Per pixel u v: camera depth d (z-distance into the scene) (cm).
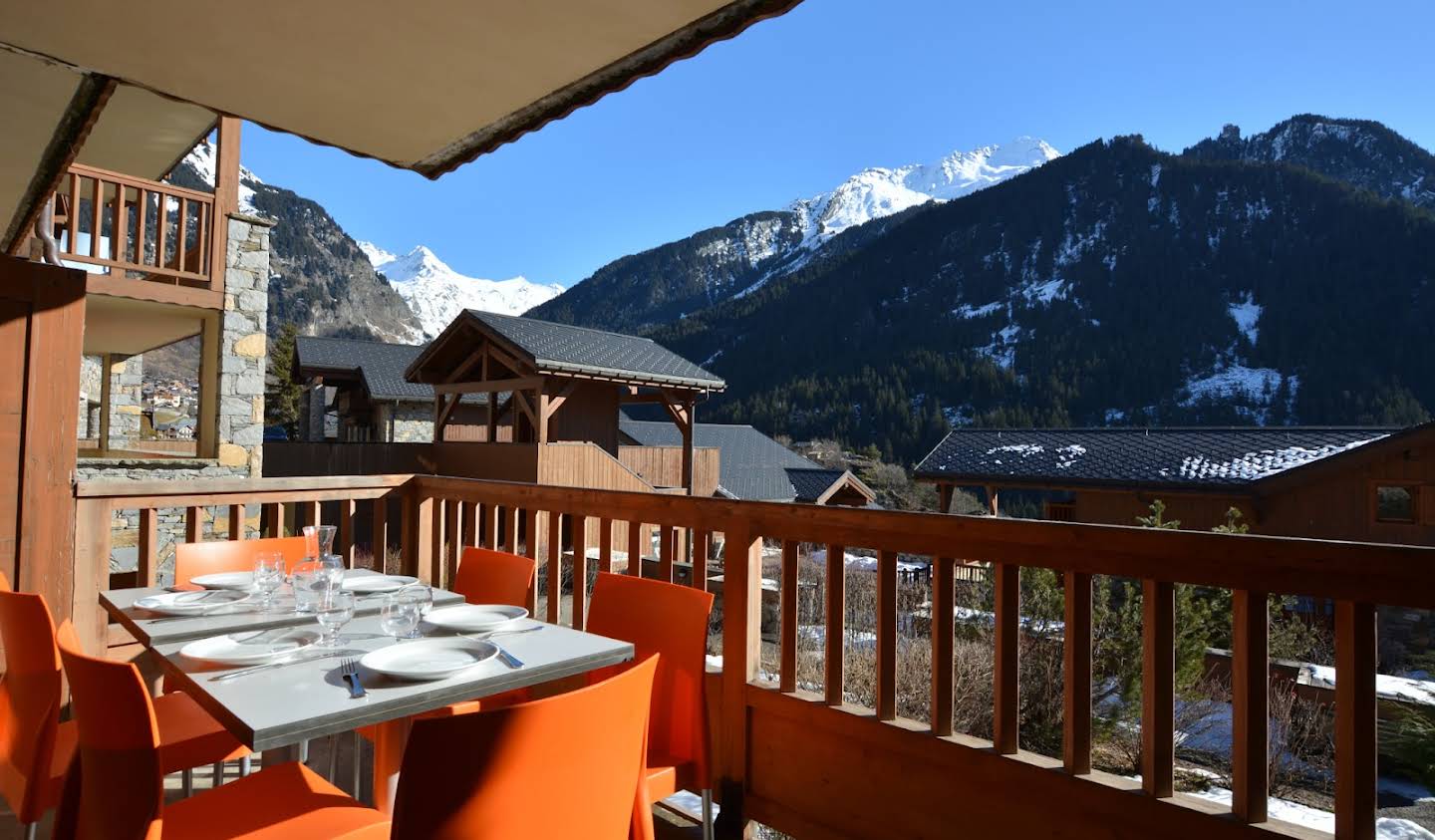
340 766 312
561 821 132
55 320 345
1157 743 199
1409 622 1175
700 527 304
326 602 205
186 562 299
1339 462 1603
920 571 1127
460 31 249
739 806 285
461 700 169
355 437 2689
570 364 1694
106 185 1025
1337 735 176
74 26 259
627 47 256
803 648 706
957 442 2500
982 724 527
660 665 235
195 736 229
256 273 1092
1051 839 213
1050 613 574
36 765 186
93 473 970
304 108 315
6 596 194
